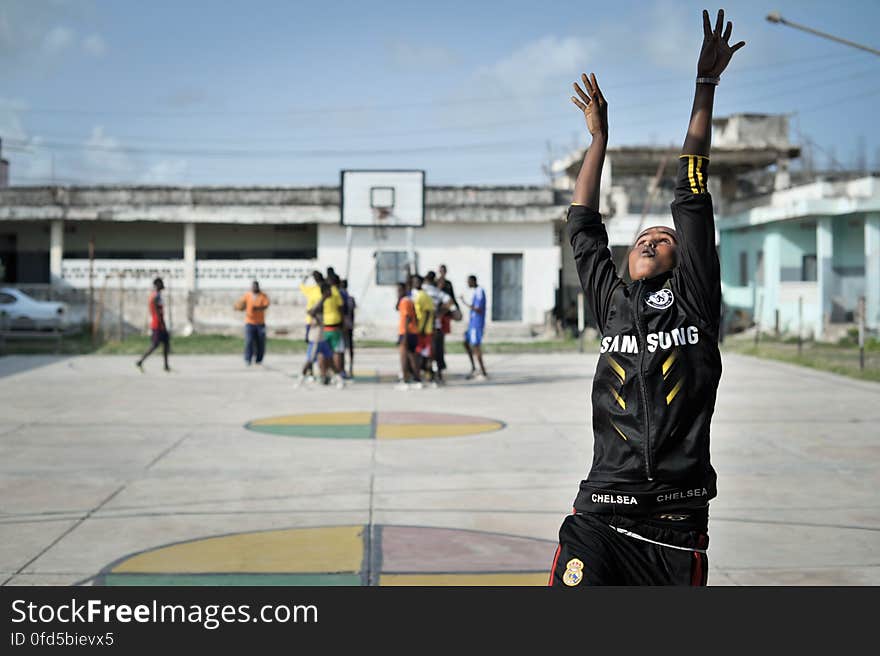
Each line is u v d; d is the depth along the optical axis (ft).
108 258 110.52
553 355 81.05
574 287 116.47
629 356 10.59
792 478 27.02
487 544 19.72
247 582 17.08
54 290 103.60
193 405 43.93
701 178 11.00
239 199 104.17
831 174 124.36
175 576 17.48
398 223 75.10
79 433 35.14
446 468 28.27
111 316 104.01
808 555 19.02
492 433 35.40
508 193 103.76
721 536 20.51
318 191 104.27
